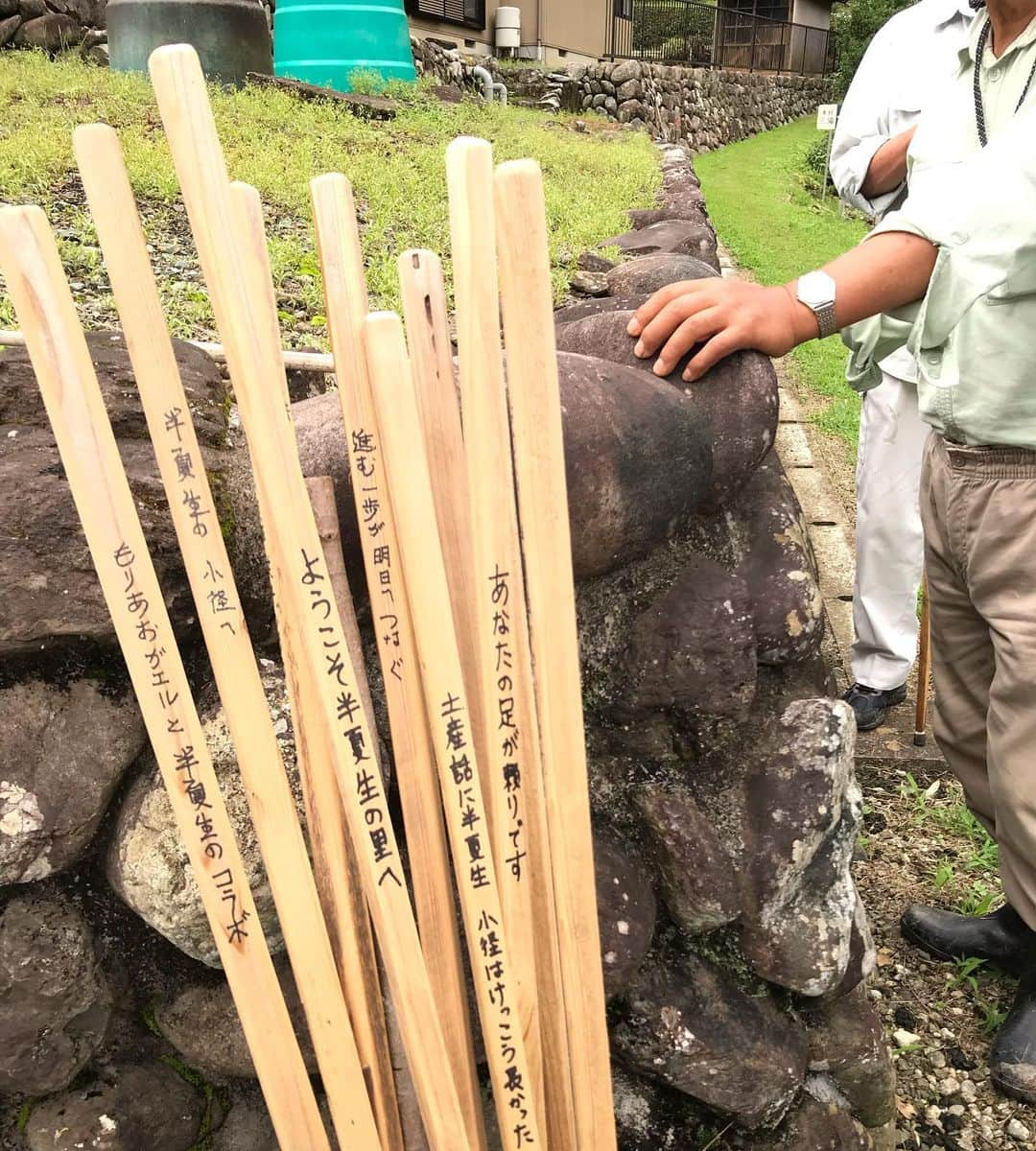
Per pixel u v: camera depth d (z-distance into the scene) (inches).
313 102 235.9
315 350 98.5
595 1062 45.6
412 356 41.8
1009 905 93.2
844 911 61.2
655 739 59.1
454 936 45.5
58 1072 48.3
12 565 42.9
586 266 128.1
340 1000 42.1
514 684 42.8
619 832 58.5
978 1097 83.0
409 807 43.4
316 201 39.6
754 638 58.4
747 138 688.4
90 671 46.9
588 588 56.9
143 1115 50.6
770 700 62.4
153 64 34.9
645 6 685.3
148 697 38.8
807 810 58.5
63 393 36.4
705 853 56.7
